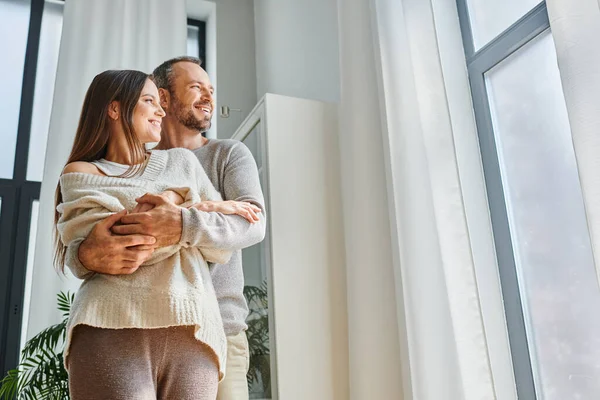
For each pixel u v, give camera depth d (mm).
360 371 1691
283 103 2020
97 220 1000
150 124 1179
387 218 1796
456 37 2002
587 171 1179
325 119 2070
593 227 1152
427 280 1620
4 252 2584
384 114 1836
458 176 1679
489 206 1820
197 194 1095
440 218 1656
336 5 2438
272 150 1943
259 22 3225
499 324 1693
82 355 884
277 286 1795
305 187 1951
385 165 1826
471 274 1593
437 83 1782
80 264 965
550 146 1645
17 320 2504
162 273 967
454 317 1568
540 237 1650
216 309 1013
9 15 2986
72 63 2619
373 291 1731
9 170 2740
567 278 1553
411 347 1589
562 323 1555
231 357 1328
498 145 1841
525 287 1687
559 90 1634
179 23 2883
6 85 2867
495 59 1858
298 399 1709
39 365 1880
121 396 851
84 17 2727
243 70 3160
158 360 913
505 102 1830
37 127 2859
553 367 1569
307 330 1790
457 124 1878
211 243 1028
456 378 1521
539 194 1667
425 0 1866
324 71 2488
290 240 1865
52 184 2375
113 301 917
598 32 1210
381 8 1907
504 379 1640
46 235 2303
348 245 1843
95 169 1075
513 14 1825
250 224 1141
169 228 986
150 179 1082
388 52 1856
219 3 3229
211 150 1462
